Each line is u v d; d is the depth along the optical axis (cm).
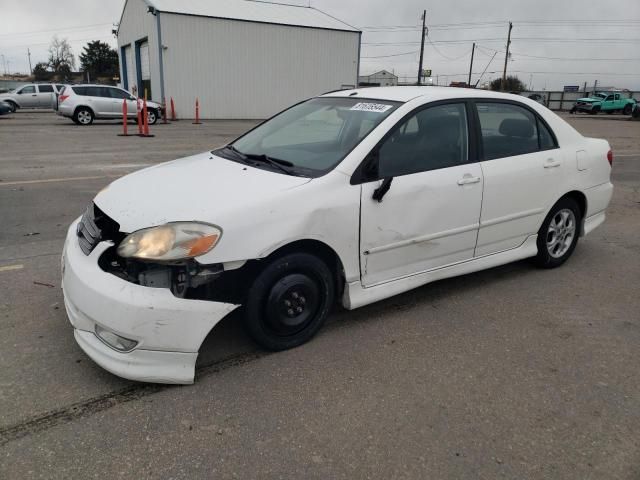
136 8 2867
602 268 499
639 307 411
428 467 232
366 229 333
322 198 312
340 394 284
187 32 2625
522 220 436
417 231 361
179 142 1421
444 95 389
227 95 2814
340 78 3159
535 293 432
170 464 229
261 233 288
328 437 249
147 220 279
